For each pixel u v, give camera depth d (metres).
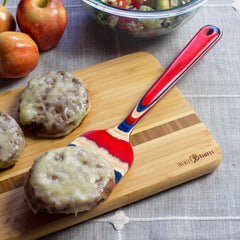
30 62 0.84
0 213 0.71
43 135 0.77
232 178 0.77
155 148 0.77
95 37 0.93
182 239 0.72
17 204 0.72
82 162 0.71
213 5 0.98
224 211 0.74
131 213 0.74
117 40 0.93
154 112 0.80
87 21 0.95
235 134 0.81
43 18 0.85
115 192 0.73
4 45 0.81
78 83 0.80
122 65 0.85
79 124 0.79
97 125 0.79
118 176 0.74
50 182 0.69
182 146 0.77
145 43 0.92
